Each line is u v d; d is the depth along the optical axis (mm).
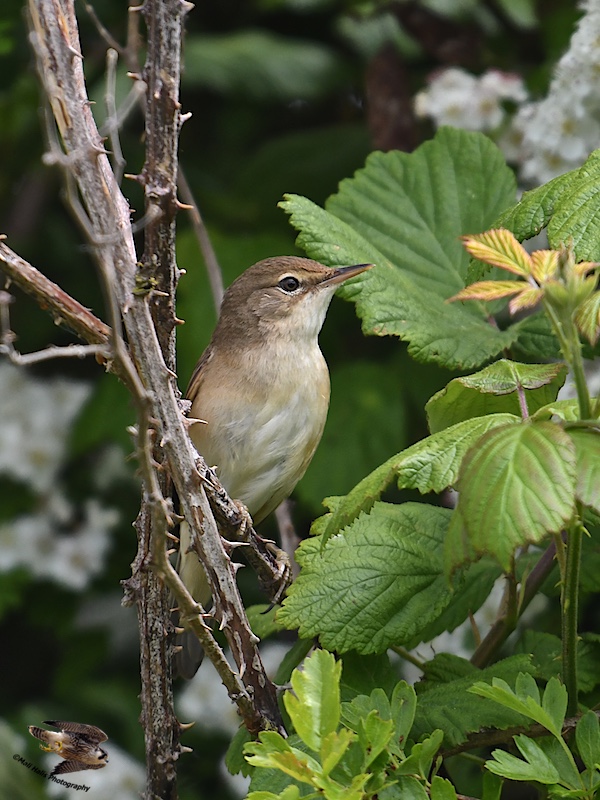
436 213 6855
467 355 5902
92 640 10391
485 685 4223
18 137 10664
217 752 9547
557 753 4441
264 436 7578
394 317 6000
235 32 11539
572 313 3777
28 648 10812
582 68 6816
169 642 5133
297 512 9406
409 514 5609
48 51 4203
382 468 4195
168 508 4547
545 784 4316
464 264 6676
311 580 5324
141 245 8484
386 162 7074
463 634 8047
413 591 5277
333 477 8656
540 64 10109
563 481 3660
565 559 4379
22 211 10750
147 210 4488
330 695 3887
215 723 9312
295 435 7664
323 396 7801
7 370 10188
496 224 5305
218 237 9820
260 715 4797
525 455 3746
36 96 10453
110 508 10352
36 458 9883
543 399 5270
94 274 10711
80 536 9992
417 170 7012
